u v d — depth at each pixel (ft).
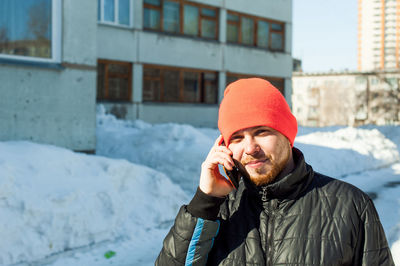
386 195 23.34
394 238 15.11
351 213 4.05
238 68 67.92
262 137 4.00
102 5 52.31
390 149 40.04
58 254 12.93
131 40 54.80
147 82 57.72
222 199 4.30
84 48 22.57
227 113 4.09
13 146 16.55
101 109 47.16
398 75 179.32
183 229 4.26
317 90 205.98
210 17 64.64
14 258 12.05
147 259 12.96
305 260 3.88
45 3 21.30
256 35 71.46
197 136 28.58
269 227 4.20
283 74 75.15
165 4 59.11
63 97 21.77
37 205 13.16
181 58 60.23
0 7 19.89
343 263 3.88
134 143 29.30
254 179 4.09
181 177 24.21
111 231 14.88
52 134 21.36
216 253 4.35
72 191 14.55
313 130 65.51
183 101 61.67
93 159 18.13
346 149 35.27
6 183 12.94
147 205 17.30
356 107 191.93
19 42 20.44
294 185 4.12
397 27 408.05
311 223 4.05
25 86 20.39
